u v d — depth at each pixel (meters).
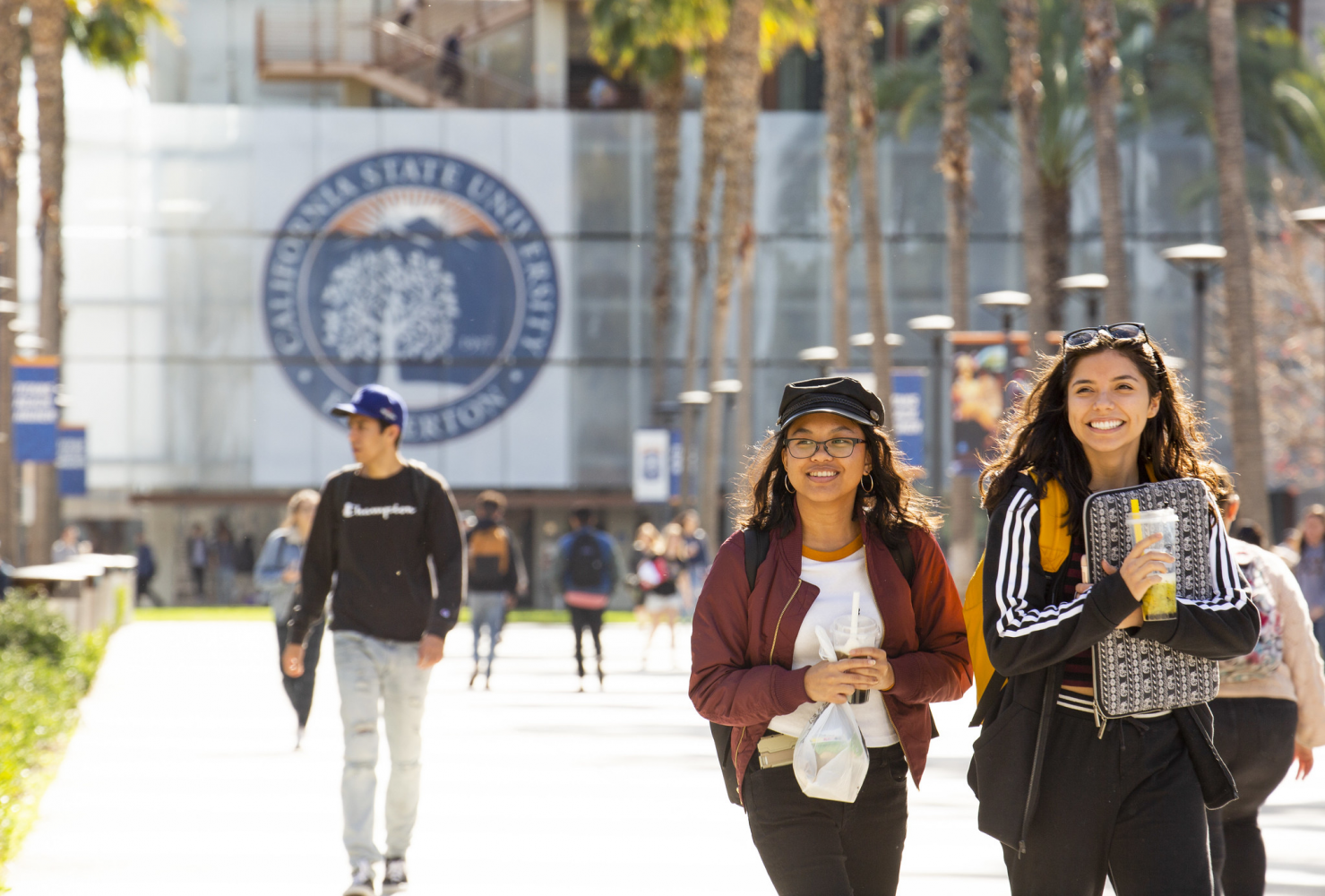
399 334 73.12
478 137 73.69
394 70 74.00
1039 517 7.29
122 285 72.44
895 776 8.04
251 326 72.62
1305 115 61.25
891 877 8.06
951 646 8.12
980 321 72.62
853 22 48.81
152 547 72.75
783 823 7.89
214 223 72.88
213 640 44.81
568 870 13.45
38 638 27.09
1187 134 68.62
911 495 8.19
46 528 47.78
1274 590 10.10
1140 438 7.66
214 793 17.44
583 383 73.69
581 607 30.55
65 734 22.05
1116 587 6.76
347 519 12.84
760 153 73.81
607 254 73.94
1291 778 19.00
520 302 73.50
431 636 12.75
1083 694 7.18
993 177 72.69
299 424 72.62
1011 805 7.24
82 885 12.76
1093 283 37.19
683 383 73.38
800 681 7.58
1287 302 64.12
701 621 8.07
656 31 61.22
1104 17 39.19
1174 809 7.05
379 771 18.42
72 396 72.06
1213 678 7.10
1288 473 65.75
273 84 74.69
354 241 73.19
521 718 25.12
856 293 73.25
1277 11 71.56
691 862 13.77
